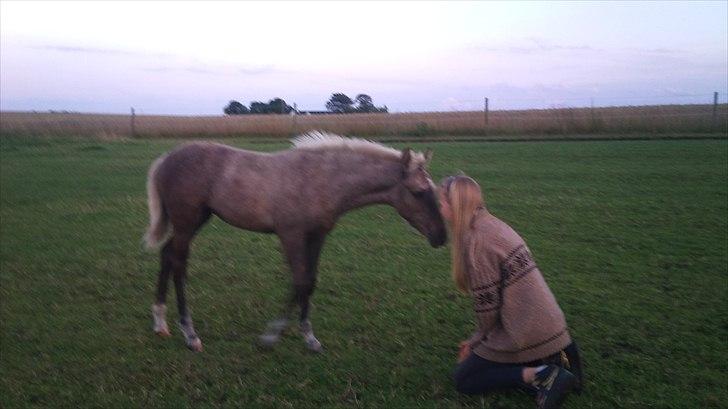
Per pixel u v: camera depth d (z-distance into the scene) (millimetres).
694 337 5359
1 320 5906
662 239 8523
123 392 4562
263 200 5141
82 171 16047
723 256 7699
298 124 28422
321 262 7637
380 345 5316
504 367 4211
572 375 3986
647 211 10234
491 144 21234
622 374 4703
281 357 5109
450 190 4215
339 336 5512
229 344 5387
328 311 6066
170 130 28016
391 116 31781
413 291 6609
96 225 9852
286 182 5121
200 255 8047
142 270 7461
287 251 5191
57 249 8406
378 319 5855
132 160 18438
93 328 5734
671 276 6980
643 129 23703
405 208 5109
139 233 9328
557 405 4004
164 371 4863
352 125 26875
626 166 15078
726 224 9266
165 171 5480
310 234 5262
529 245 8336
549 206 10812
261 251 8234
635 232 8930
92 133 27906
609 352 5102
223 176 5270
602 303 6176
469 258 4098
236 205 5230
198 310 6184
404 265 7523
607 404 4305
